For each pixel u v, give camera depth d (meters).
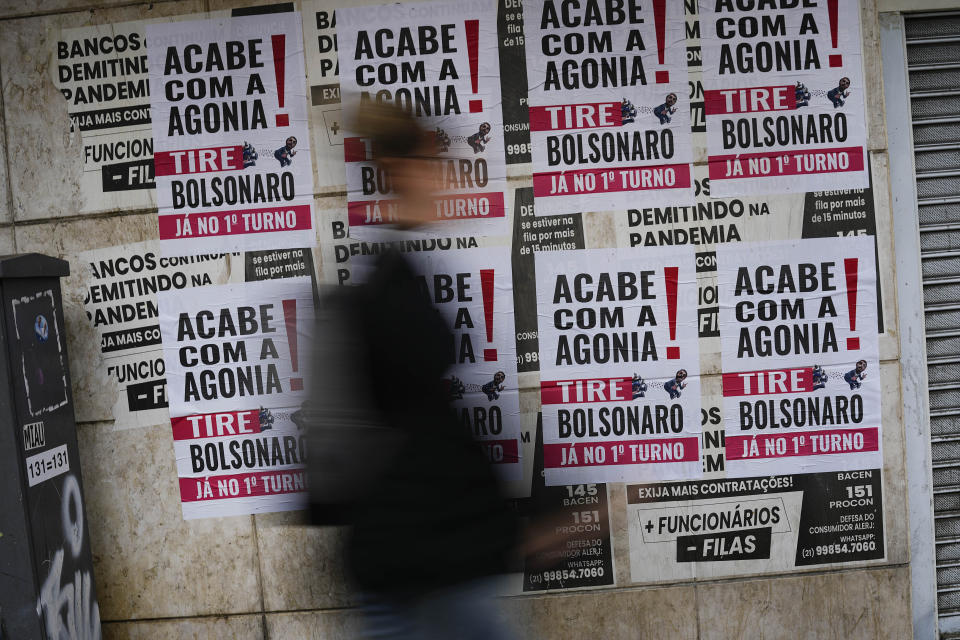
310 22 3.65
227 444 3.74
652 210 3.69
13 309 3.01
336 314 2.31
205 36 3.66
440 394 2.34
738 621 3.76
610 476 3.74
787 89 3.66
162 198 3.71
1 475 2.98
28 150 3.70
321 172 3.69
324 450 2.33
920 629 3.93
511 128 3.66
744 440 3.73
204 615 3.78
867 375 3.71
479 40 3.65
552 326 3.70
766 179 3.69
